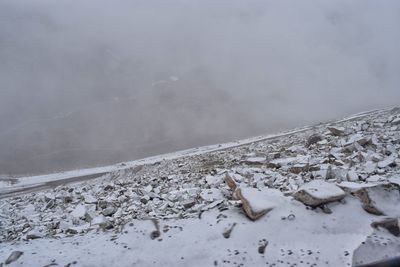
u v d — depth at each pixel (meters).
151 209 10.84
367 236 7.39
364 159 12.85
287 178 11.22
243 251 7.28
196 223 8.36
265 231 7.73
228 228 7.87
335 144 16.45
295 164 13.29
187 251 7.41
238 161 18.94
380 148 14.31
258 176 11.70
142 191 13.26
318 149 16.56
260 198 8.58
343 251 7.04
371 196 8.33
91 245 7.88
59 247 7.92
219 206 9.27
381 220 7.81
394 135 16.12
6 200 22.72
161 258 7.29
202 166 20.12
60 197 17.08
